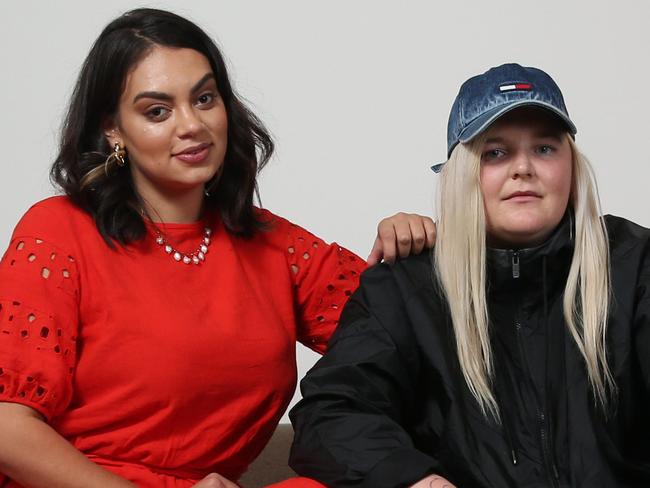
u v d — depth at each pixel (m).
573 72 3.73
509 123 2.16
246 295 2.31
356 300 2.26
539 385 2.15
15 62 3.73
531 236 2.17
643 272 2.15
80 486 2.07
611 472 2.07
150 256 2.26
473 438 2.12
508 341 2.18
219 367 2.22
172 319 2.21
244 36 3.75
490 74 2.23
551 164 2.15
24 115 3.74
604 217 2.29
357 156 3.78
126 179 2.30
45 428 2.09
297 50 3.76
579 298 2.17
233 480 2.34
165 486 2.21
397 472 1.96
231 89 2.39
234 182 2.40
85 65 2.32
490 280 2.20
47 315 2.12
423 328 2.19
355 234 3.78
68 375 2.14
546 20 3.73
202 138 2.24
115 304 2.19
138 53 2.24
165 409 2.20
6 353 2.08
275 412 2.33
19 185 3.75
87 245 2.22
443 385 2.15
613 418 2.10
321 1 3.75
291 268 2.47
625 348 2.11
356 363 2.16
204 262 2.31
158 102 2.23
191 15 3.73
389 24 3.76
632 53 3.73
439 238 2.23
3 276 2.15
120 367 2.18
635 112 3.74
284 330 2.35
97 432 2.20
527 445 2.12
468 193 2.18
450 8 3.75
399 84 3.76
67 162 2.31
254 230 2.42
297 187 3.78
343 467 2.01
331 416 2.09
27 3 3.74
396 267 2.27
